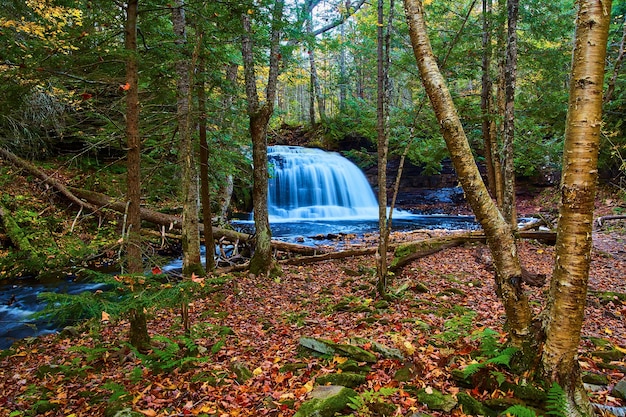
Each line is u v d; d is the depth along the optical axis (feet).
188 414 11.16
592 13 7.97
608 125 36.83
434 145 37.24
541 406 9.35
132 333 16.31
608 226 42.42
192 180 26.66
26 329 22.16
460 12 34.73
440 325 17.04
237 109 31.40
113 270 31.94
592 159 8.39
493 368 10.87
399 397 10.75
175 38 22.17
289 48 27.40
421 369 12.09
